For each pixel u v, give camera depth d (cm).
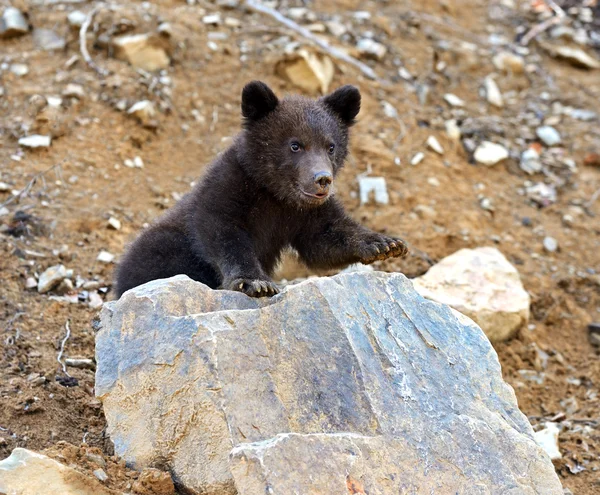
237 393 656
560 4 2152
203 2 1738
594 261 1396
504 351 1159
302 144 933
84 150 1323
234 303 758
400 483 636
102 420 823
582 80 1886
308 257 1005
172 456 672
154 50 1505
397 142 1519
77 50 1496
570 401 1090
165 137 1412
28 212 1181
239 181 945
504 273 1225
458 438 678
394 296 763
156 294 722
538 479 680
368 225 1345
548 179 1564
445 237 1344
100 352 723
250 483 588
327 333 699
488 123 1655
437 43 1842
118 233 1204
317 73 1562
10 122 1329
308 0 1842
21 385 847
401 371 705
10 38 1499
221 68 1560
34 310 1007
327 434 627
